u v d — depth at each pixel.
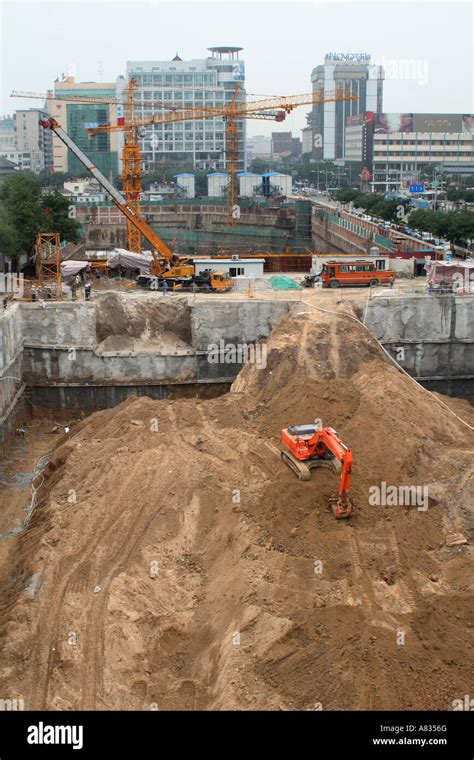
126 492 34.78
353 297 56.31
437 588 28.17
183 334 55.78
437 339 55.50
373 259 68.06
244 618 25.92
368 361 48.12
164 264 66.44
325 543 29.84
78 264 65.19
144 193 159.25
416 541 30.83
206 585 29.30
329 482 33.38
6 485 42.50
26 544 33.78
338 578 27.97
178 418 42.22
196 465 36.25
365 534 30.67
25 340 54.00
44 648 26.23
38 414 54.59
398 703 22.44
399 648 24.00
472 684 23.12
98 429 43.78
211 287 60.66
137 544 31.59
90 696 24.06
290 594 26.98
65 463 40.22
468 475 34.69
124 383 54.72
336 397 42.38
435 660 23.83
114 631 26.50
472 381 56.50
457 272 57.22
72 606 27.94
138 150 82.06
